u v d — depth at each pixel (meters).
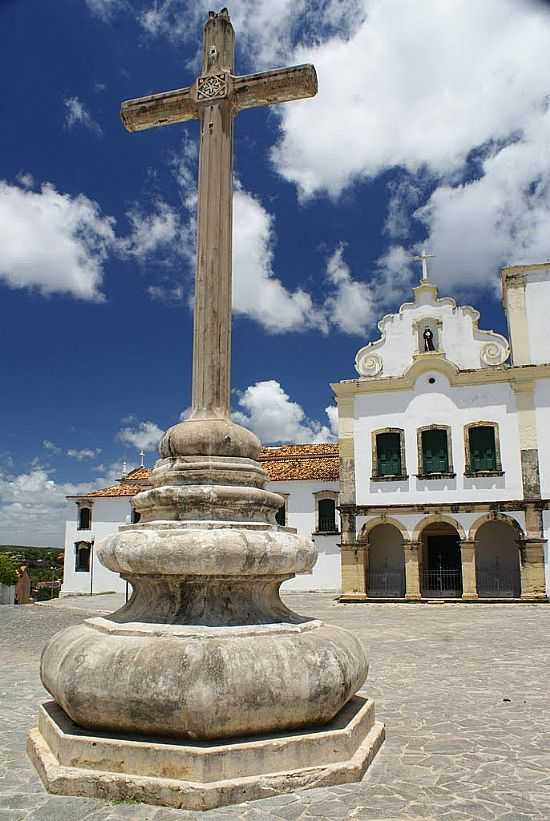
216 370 6.05
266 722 4.62
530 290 27.97
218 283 6.17
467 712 7.25
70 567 35.47
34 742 5.19
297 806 4.28
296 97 6.57
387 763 5.23
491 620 19.30
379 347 29.50
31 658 11.88
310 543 5.81
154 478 5.95
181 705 4.40
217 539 5.02
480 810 4.32
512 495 26.56
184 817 4.09
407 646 13.50
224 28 6.89
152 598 5.29
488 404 27.41
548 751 5.66
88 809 4.22
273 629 5.04
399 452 28.16
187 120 6.96
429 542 29.28
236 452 5.85
